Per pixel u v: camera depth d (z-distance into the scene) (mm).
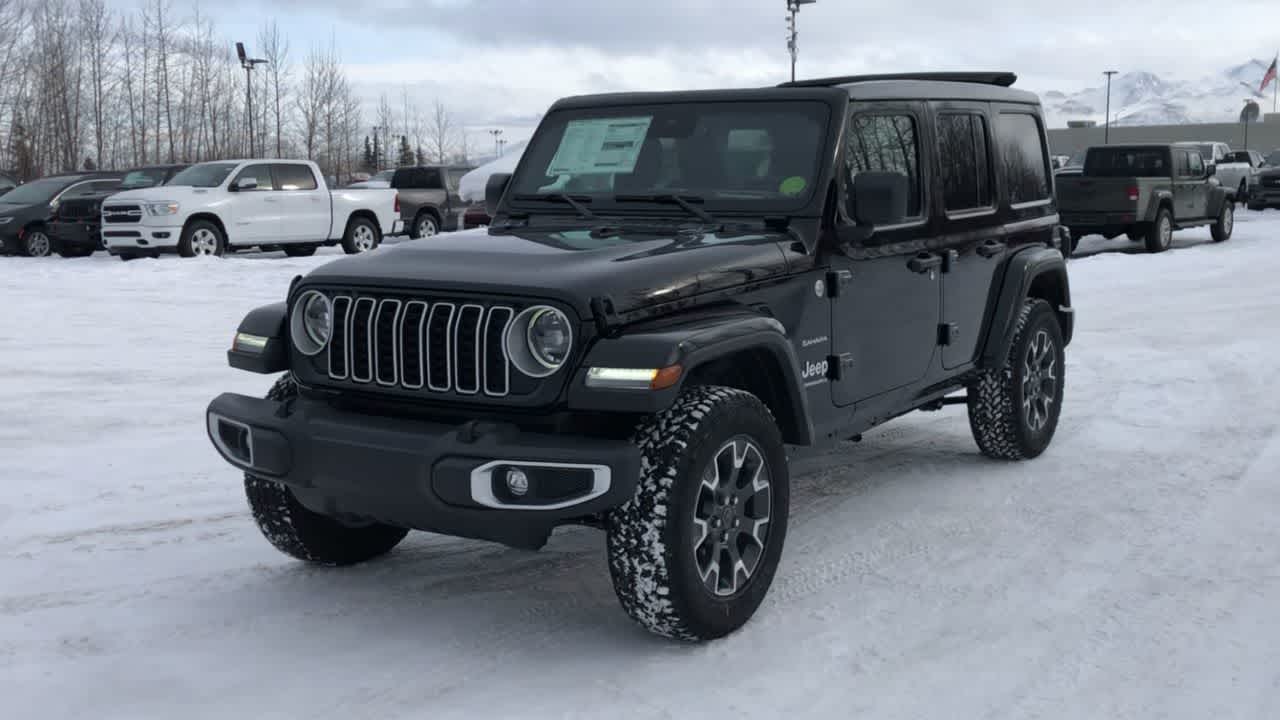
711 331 3801
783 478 4203
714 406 3859
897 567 4762
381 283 3953
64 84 47469
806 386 4570
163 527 5375
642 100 5121
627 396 3537
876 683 3674
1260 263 17469
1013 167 6289
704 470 3799
